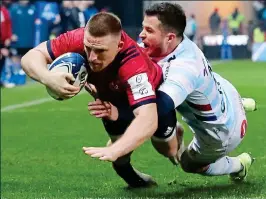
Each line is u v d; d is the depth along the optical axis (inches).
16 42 1309.1
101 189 410.3
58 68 304.5
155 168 476.1
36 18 1341.0
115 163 380.8
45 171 500.7
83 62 308.7
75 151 579.2
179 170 458.3
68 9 1414.9
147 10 323.0
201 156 365.4
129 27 1919.3
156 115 296.4
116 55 305.9
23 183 453.1
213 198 358.3
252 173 422.6
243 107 369.1
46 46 316.8
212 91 333.1
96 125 720.3
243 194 368.2
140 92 299.7
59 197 388.2
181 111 345.7
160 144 348.8
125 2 2003.0
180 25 322.3
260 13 2011.6
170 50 324.2
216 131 346.6
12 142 641.6
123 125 336.5
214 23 1909.4
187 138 585.9
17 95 1050.7
